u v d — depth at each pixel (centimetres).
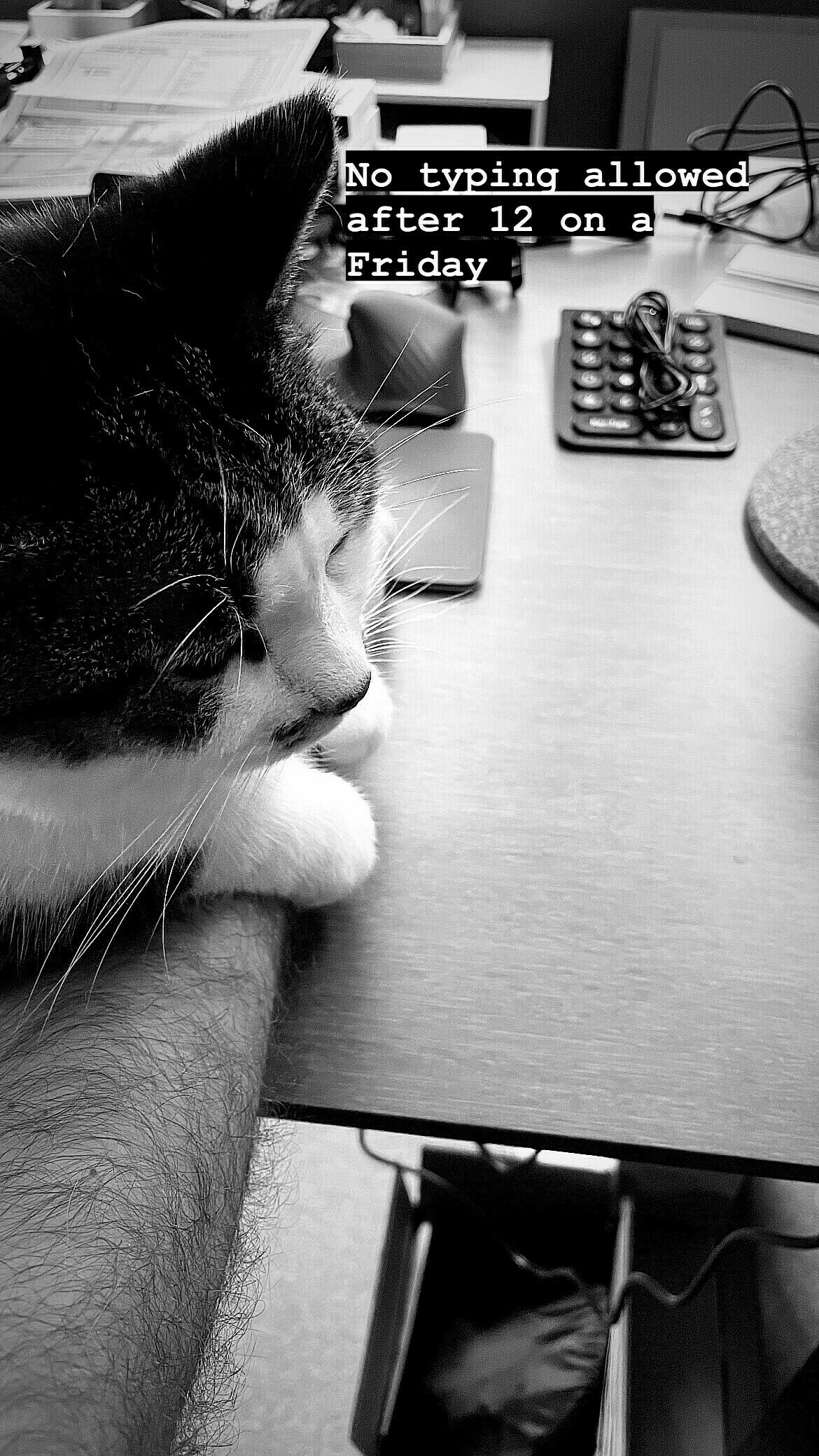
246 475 47
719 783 63
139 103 93
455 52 116
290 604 50
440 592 72
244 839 55
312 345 57
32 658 44
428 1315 90
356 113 92
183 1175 41
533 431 83
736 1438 84
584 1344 86
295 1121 53
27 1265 37
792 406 84
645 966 55
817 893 58
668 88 118
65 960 53
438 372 81
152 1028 47
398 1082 51
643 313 88
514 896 58
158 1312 37
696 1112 50
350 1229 115
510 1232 95
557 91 129
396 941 56
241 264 47
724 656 69
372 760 64
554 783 63
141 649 46
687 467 80
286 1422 104
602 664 68
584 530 76
